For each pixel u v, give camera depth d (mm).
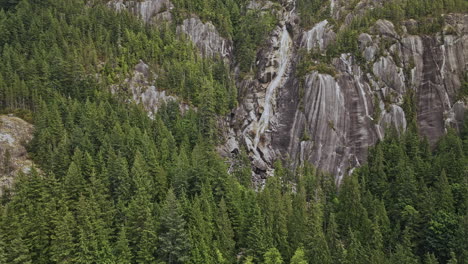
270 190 96875
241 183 106312
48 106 100000
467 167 96125
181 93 123062
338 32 140500
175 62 126312
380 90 128250
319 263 74375
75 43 120000
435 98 127188
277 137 129625
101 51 121875
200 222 76750
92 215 72625
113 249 70438
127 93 116500
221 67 134250
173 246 71625
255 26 150750
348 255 75562
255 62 145750
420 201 89000
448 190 88500
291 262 74125
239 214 83188
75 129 91125
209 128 115125
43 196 75188
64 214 73375
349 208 90812
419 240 84062
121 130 96375
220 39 145375
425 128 124625
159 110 115188
